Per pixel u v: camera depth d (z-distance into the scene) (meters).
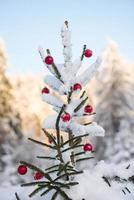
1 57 31.55
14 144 29.31
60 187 2.52
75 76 2.82
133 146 30.42
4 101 31.14
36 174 2.49
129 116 33.09
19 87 65.69
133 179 2.73
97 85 36.47
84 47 2.83
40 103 61.41
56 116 2.69
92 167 2.81
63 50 2.83
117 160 29.66
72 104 2.70
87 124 2.71
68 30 2.84
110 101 34.66
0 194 4.16
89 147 2.63
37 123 46.59
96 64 2.81
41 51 2.80
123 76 35.88
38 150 26.06
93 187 2.65
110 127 33.28
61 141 2.59
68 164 2.62
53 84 2.86
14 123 30.89
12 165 27.61
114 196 2.63
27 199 2.68
